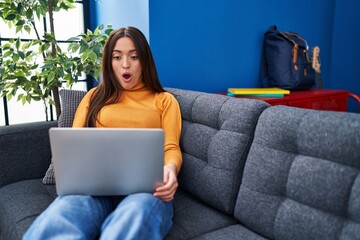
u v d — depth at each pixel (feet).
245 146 3.60
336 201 2.64
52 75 5.11
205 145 4.06
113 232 2.53
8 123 6.48
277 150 3.21
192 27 5.87
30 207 3.76
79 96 4.88
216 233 3.37
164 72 5.67
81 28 7.08
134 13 5.64
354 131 2.59
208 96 4.33
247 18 6.70
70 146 2.77
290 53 6.63
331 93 6.46
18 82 5.23
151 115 4.08
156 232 2.64
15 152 4.64
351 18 8.37
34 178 4.84
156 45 5.46
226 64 6.56
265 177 3.24
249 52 6.92
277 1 7.19
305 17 7.94
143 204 2.74
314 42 8.39
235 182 3.62
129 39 3.93
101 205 3.06
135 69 4.02
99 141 2.75
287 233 2.96
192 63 6.02
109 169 2.84
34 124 4.92
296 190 2.95
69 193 2.96
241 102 3.80
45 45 5.46
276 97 5.71
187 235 3.34
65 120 4.71
